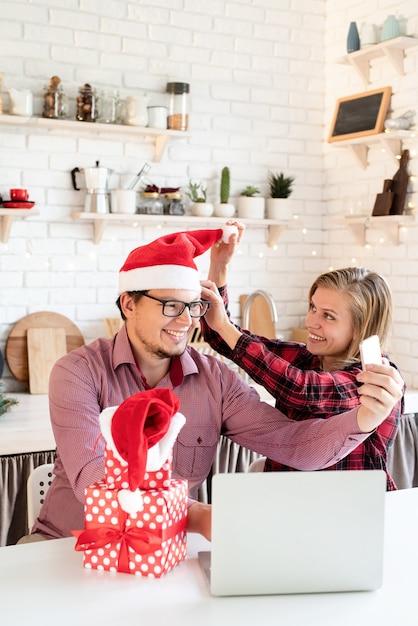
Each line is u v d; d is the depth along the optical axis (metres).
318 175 4.20
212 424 1.83
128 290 1.65
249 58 3.95
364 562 1.24
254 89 3.98
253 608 1.17
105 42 3.60
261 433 1.76
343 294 1.89
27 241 3.52
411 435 3.31
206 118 3.88
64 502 1.77
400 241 3.64
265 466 1.92
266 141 4.04
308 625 1.11
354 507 1.24
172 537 1.29
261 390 3.31
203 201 3.78
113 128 3.46
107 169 3.52
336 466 1.84
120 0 3.61
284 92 4.06
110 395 1.74
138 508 1.23
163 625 1.10
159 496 1.25
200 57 3.83
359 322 1.89
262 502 1.21
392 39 3.45
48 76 3.49
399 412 1.89
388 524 1.53
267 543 1.22
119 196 3.56
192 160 3.87
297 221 3.96
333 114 4.09
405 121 3.51
